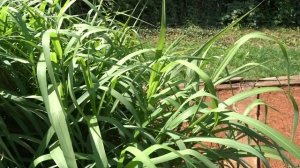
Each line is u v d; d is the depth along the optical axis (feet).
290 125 16.48
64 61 7.76
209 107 8.43
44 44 6.62
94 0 10.13
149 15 33.45
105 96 8.09
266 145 8.23
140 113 8.00
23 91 7.95
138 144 7.29
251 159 13.32
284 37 31.58
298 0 34.24
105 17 9.90
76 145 7.41
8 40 8.20
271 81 19.19
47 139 7.03
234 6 34.19
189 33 31.73
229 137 8.46
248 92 7.35
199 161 7.21
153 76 7.84
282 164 14.02
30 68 8.26
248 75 22.22
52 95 6.64
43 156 6.76
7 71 8.20
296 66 24.80
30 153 8.03
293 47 29.53
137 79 8.59
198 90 8.31
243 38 7.71
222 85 17.97
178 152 6.30
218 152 7.74
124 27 9.32
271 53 26.84
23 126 7.73
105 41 9.34
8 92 7.82
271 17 34.22
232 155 7.61
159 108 7.85
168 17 34.04
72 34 7.47
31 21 8.75
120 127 7.25
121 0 31.91
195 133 7.70
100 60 7.85
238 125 7.68
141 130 7.24
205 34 31.89
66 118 7.06
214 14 34.63
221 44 30.04
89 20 9.99
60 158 6.56
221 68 8.14
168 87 8.57
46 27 8.63
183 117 7.29
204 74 7.04
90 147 7.45
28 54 8.29
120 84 7.90
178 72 8.66
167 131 7.28
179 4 34.65
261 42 29.58
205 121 7.83
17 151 7.68
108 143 7.86
